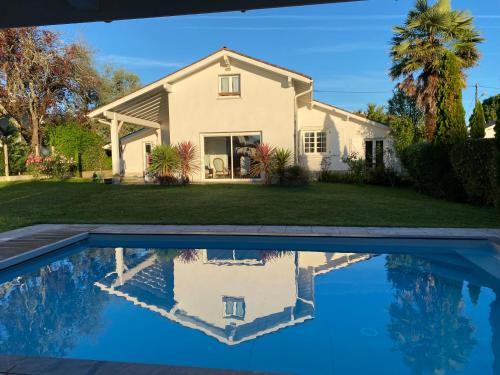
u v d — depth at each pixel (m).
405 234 7.41
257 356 3.66
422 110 19.05
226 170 16.61
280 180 15.05
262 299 5.22
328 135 20.12
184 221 9.14
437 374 3.33
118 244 8.22
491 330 4.21
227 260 7.14
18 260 6.42
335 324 4.40
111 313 4.83
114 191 14.08
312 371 3.40
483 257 6.96
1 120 22.66
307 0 3.52
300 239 7.68
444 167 12.41
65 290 5.71
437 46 16.31
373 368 3.46
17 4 3.76
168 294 5.47
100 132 32.06
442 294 5.31
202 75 16.22
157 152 15.73
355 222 8.67
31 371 2.74
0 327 4.46
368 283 5.76
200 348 3.84
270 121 15.88
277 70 15.14
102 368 2.77
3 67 23.36
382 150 19.61
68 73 25.73
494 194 10.06
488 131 27.12
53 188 15.91
